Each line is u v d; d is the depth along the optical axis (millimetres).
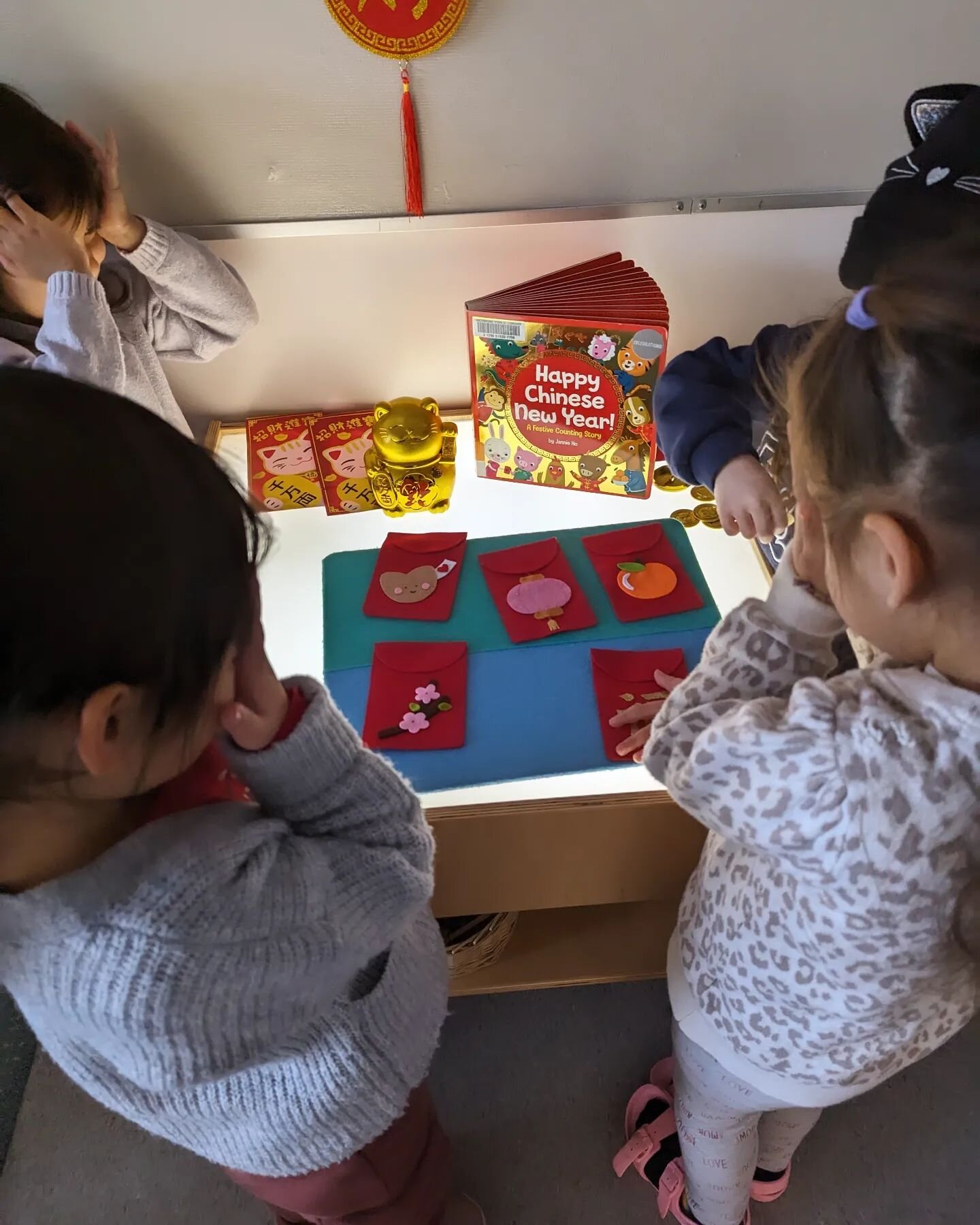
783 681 606
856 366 428
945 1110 1051
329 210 930
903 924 518
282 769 503
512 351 927
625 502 1006
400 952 639
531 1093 1073
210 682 425
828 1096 722
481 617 887
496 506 1005
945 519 414
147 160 883
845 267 715
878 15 809
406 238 955
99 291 781
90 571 350
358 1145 629
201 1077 447
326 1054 576
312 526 984
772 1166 958
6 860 419
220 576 407
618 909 1057
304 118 859
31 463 349
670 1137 984
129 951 411
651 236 968
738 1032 695
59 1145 1044
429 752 784
